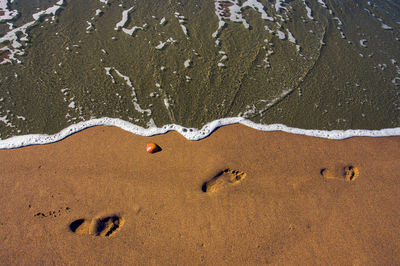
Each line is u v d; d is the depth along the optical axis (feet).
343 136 10.63
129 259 7.75
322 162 9.82
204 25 14.29
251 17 14.90
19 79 11.85
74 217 8.39
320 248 8.06
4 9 14.61
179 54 13.00
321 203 8.87
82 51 12.94
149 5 15.12
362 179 9.43
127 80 12.02
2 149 9.83
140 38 13.57
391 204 8.90
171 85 11.93
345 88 12.12
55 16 14.37
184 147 10.07
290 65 12.87
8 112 10.90
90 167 9.41
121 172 9.32
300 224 8.44
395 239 8.26
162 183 9.12
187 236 8.12
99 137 10.28
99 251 7.84
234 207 8.70
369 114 11.35
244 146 10.17
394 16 15.75
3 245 7.88
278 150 10.10
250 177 9.36
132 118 10.93
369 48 13.87
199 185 9.13
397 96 11.94
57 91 11.57
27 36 13.42
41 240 7.97
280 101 11.64
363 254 8.01
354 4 16.22
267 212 8.64
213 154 9.89
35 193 8.82
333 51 13.57
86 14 14.57
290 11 15.43
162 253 7.85
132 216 8.45
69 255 7.77
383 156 10.04
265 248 8.01
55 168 9.37
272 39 13.88
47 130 10.46
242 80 12.21
